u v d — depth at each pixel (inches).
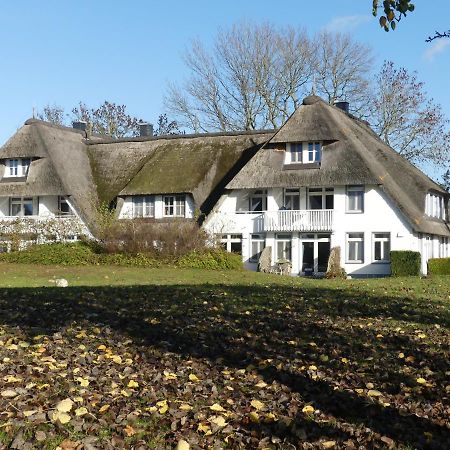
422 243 1541.6
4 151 1786.4
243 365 381.7
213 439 274.1
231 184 1568.7
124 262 1314.0
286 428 287.4
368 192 1502.2
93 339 431.2
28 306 546.0
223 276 1073.5
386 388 345.7
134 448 262.4
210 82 2249.0
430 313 560.7
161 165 1732.3
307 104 1620.3
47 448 255.9
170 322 484.4
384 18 306.0
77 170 1812.3
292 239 1555.1
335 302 603.8
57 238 1598.2
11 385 316.8
